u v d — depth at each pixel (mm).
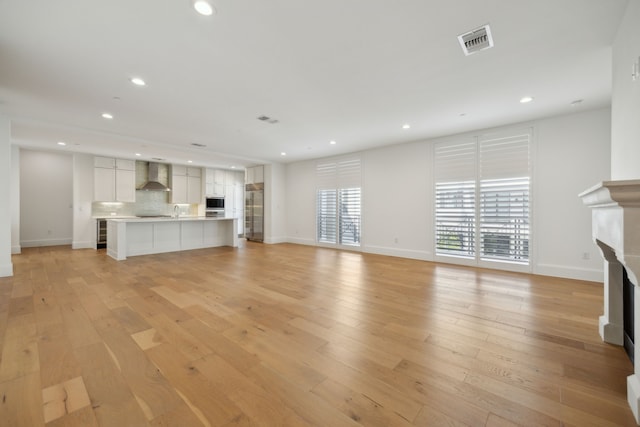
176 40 2229
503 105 3600
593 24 2016
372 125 4457
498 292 3375
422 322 2510
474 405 1462
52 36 2160
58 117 4062
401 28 2082
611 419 1364
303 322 2516
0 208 3908
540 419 1365
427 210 5379
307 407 1452
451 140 5047
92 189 6930
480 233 4750
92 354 1953
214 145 5883
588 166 3814
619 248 1361
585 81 2924
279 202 8172
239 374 1735
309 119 4172
